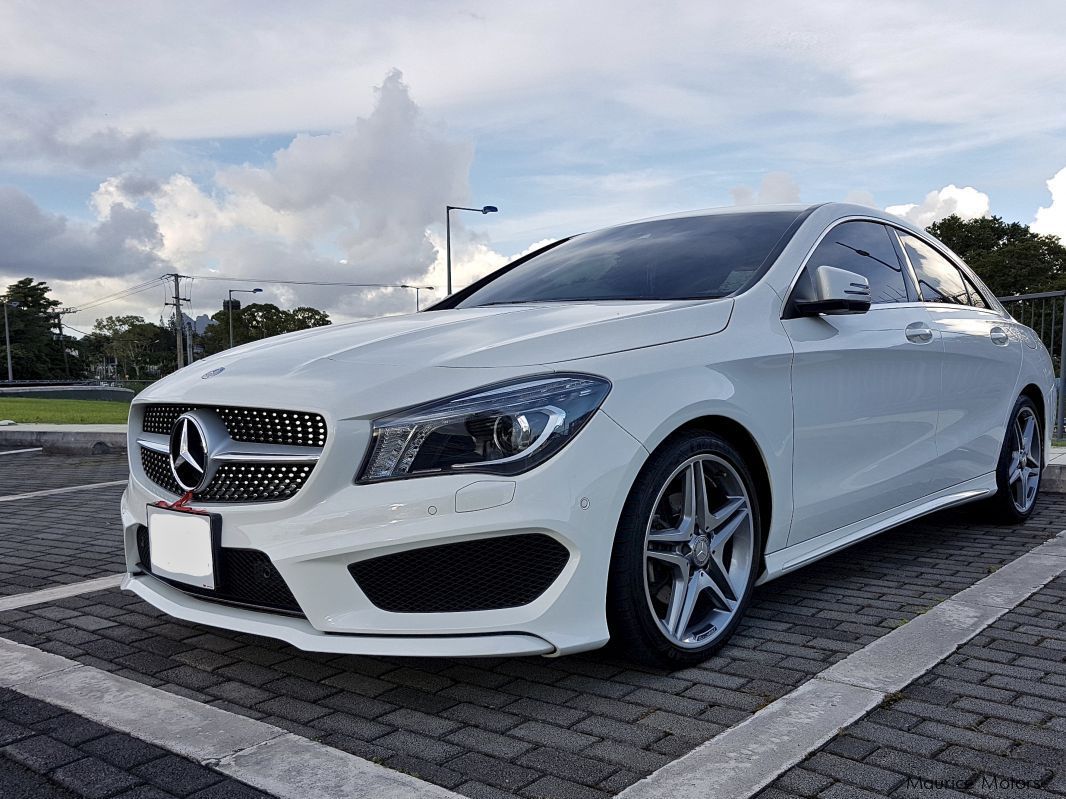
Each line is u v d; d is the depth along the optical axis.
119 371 146.38
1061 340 8.12
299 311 118.44
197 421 2.63
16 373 119.06
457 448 2.36
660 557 2.65
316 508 2.41
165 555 2.73
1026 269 56.03
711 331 2.90
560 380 2.46
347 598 2.40
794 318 3.22
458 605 2.39
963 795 1.93
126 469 8.79
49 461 9.77
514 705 2.47
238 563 2.56
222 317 113.81
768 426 2.98
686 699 2.49
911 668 2.67
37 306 123.69
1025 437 4.87
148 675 2.77
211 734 2.30
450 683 2.65
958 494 4.23
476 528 2.32
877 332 3.59
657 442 2.56
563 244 4.30
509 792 1.98
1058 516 5.09
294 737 2.27
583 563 2.41
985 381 4.40
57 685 2.67
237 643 3.08
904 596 3.48
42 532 5.29
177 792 2.00
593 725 2.33
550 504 2.35
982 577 3.75
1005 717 2.33
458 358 2.55
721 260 3.44
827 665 2.74
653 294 3.34
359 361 2.66
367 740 2.27
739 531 2.96
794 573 3.86
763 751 2.13
